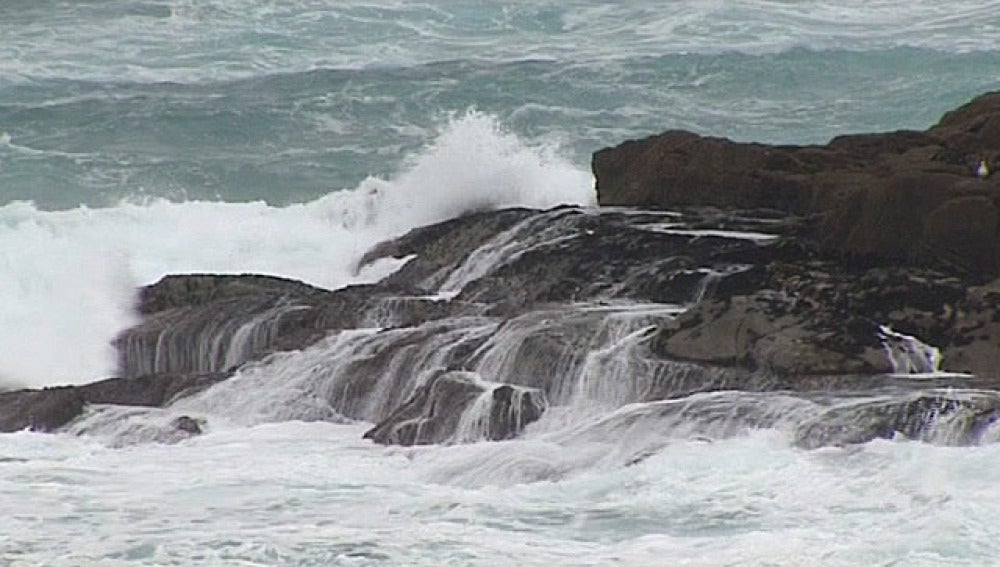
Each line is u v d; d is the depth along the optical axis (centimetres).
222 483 5622
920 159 7200
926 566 4541
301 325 6988
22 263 7919
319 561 4838
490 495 5350
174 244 8431
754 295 6244
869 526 4841
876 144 7750
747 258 6831
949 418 5369
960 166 6800
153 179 10312
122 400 6625
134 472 5803
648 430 5622
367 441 6097
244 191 10238
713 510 5062
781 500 5094
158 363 7206
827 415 5478
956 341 5950
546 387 6112
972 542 4662
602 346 6169
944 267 6400
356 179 10438
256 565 4822
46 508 5384
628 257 7019
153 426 6281
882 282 6266
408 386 6372
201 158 10712
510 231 7550
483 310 6831
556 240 7275
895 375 5809
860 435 5388
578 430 5741
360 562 4819
